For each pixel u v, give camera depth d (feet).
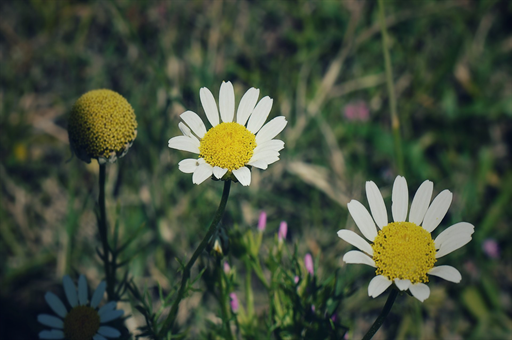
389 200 0.99
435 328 0.96
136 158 0.99
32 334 0.91
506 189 1.02
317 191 1.01
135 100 1.03
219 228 0.67
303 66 1.12
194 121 0.62
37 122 1.06
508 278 0.99
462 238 0.58
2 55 1.12
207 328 0.88
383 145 1.04
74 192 0.98
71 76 1.12
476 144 1.09
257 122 0.63
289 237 1.00
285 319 0.77
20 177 1.03
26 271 0.94
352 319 0.88
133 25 1.12
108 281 0.72
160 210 0.96
